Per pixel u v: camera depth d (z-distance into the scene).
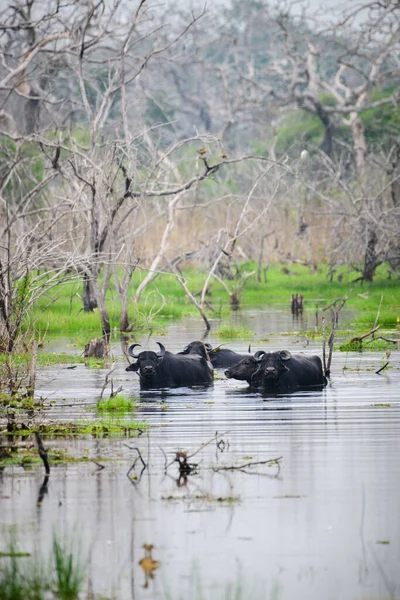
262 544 33.03
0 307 72.69
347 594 29.30
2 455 45.12
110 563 31.59
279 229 168.88
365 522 34.91
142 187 100.75
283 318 112.19
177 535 33.94
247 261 158.50
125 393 63.34
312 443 46.66
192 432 49.62
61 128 134.38
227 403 58.88
